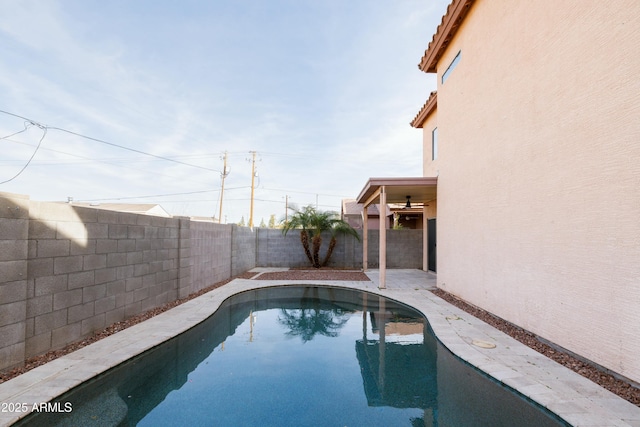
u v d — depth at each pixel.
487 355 4.57
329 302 8.99
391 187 10.31
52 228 4.36
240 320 7.30
